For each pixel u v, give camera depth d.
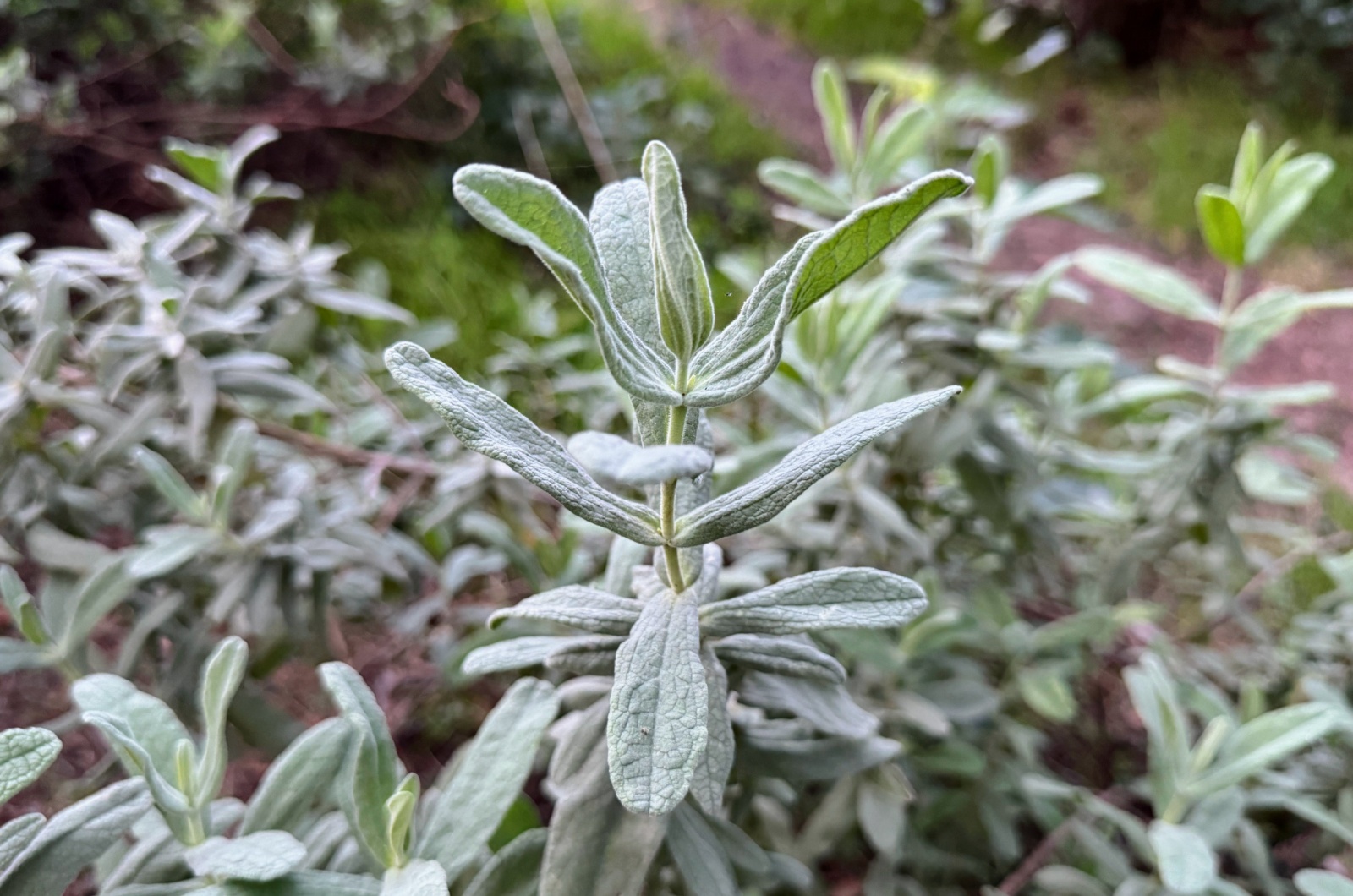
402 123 0.88
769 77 1.35
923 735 0.32
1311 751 0.34
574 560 0.34
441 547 0.40
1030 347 0.34
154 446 0.33
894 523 0.30
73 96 0.68
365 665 0.40
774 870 0.23
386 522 0.37
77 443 0.34
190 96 0.79
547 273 0.78
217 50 0.78
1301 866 0.34
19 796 0.34
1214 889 0.26
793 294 0.13
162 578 0.30
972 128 0.91
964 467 0.34
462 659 0.31
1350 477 0.67
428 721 0.41
